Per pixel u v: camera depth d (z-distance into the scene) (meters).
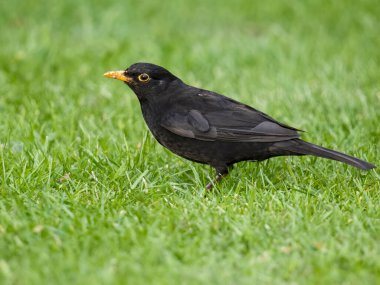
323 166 11.23
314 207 9.42
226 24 20.61
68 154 11.28
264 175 10.59
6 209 9.36
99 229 8.66
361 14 20.73
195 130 10.29
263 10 21.38
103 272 7.56
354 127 12.87
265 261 7.96
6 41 17.88
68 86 15.16
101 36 19.05
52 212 9.10
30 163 10.91
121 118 13.12
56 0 20.81
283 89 14.87
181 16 21.02
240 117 10.30
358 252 8.22
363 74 15.91
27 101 13.93
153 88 10.77
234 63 16.83
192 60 16.88
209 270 7.74
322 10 21.27
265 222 8.92
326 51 17.89
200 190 10.23
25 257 8.00
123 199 9.79
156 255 8.02
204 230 8.66
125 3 21.17
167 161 11.52
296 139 10.16
